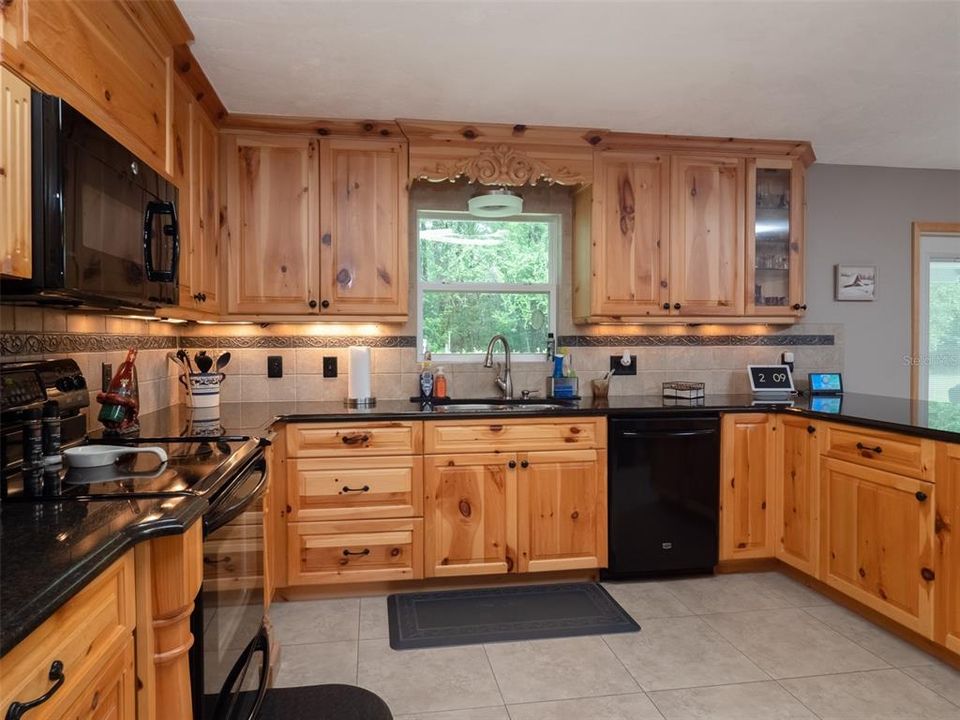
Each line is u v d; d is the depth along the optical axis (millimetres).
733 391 3598
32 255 1178
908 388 3748
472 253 3482
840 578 2572
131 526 1027
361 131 2932
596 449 2867
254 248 2869
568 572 2961
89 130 1324
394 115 2857
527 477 2820
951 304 3832
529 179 3061
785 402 3107
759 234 3328
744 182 3260
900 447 2260
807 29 2086
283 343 3174
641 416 2885
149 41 1861
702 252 3227
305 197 2902
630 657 2213
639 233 3174
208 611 1285
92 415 2029
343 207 2934
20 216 1132
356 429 2713
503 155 3035
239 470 1634
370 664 2170
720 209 3242
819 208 3648
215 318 2818
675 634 2391
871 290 3680
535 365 3414
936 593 2105
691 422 2914
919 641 2287
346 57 2275
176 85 2186
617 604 2672
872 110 2830
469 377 3357
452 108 2775
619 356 3510
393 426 2738
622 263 3168
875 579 2379
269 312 2881
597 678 2076
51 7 1259
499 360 3424
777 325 3637
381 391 3270
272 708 1837
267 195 2875
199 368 2865
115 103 1598
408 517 2746
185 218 2309
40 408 1555
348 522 2715
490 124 2969
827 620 2518
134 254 1607
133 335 2416
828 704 1921
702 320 3289
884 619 2449
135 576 1065
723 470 2959
